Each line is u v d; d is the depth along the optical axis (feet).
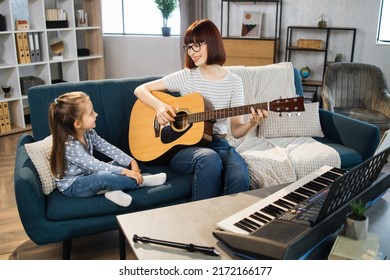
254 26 16.92
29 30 14.49
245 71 10.00
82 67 18.52
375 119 12.26
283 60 17.25
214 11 17.80
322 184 5.83
